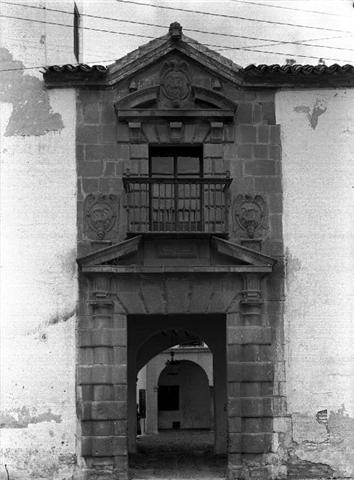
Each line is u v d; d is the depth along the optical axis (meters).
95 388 17.19
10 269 17.52
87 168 17.86
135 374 22.77
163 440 29.23
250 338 17.48
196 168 18.52
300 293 17.70
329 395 17.44
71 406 17.17
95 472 16.95
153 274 17.50
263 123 18.19
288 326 17.59
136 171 17.91
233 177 18.00
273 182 18.02
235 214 17.89
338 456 17.25
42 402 17.17
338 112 18.25
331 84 18.27
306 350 17.55
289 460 17.22
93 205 17.73
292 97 18.28
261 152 18.11
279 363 17.50
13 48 18.22
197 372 37.81
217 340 22.30
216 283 17.67
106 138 17.98
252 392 17.38
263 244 17.83
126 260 17.61
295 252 17.83
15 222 17.64
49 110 18.00
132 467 19.27
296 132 18.17
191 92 18.19
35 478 16.92
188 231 17.50
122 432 17.11
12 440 17.05
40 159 17.83
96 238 17.64
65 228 17.66
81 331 17.39
